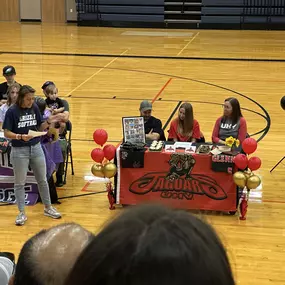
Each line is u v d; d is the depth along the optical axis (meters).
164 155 6.16
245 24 22.41
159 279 0.55
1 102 7.14
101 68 14.54
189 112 6.66
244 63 15.27
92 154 6.12
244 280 4.73
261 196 6.63
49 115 6.52
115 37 20.03
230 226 5.82
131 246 0.56
